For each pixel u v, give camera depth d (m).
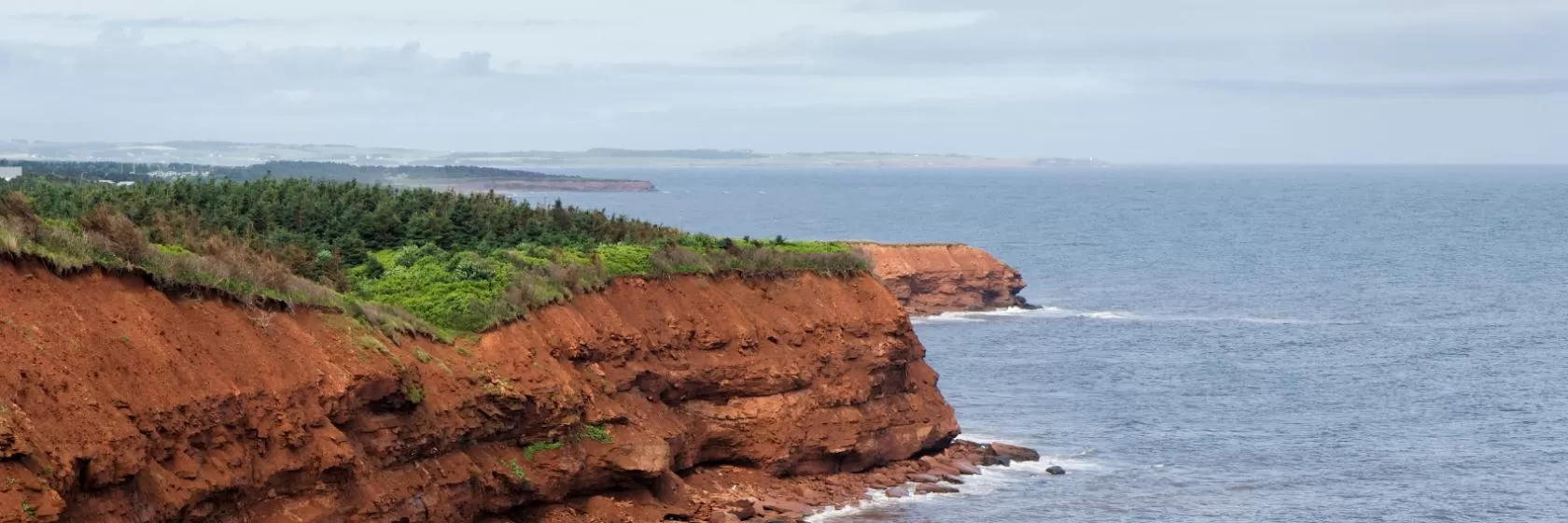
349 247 63.25
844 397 66.19
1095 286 167.38
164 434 38.22
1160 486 67.19
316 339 45.41
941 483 65.75
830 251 72.75
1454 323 131.38
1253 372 101.62
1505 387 96.19
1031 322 129.00
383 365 46.25
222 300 43.56
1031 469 69.81
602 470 54.97
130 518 36.25
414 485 46.66
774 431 63.12
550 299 57.41
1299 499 65.44
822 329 67.25
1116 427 80.94
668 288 63.41
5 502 32.66
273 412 41.78
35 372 35.66
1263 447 76.12
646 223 78.88
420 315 53.44
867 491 63.78
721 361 62.53
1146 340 117.88
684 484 59.16
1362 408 87.88
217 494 39.06
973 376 97.44
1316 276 179.62
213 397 40.00
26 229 39.66
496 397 50.94
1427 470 71.50
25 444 33.69
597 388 56.88
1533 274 182.25
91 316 38.91
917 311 132.88
